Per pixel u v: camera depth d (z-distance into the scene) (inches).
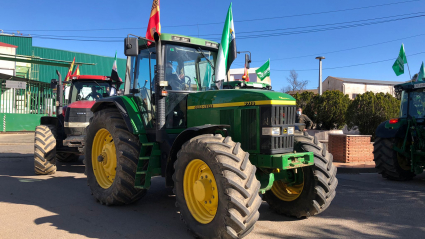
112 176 187.3
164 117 157.8
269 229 143.3
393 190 221.6
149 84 175.5
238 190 114.0
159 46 157.9
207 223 124.0
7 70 925.2
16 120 765.3
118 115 183.3
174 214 165.5
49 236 133.1
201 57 183.5
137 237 133.0
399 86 267.1
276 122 135.4
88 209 173.0
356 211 171.2
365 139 334.3
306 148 150.9
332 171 151.9
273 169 143.5
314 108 519.5
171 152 145.6
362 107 425.4
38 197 197.0
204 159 124.1
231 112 146.3
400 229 143.9
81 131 278.4
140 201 190.7
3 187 222.5
